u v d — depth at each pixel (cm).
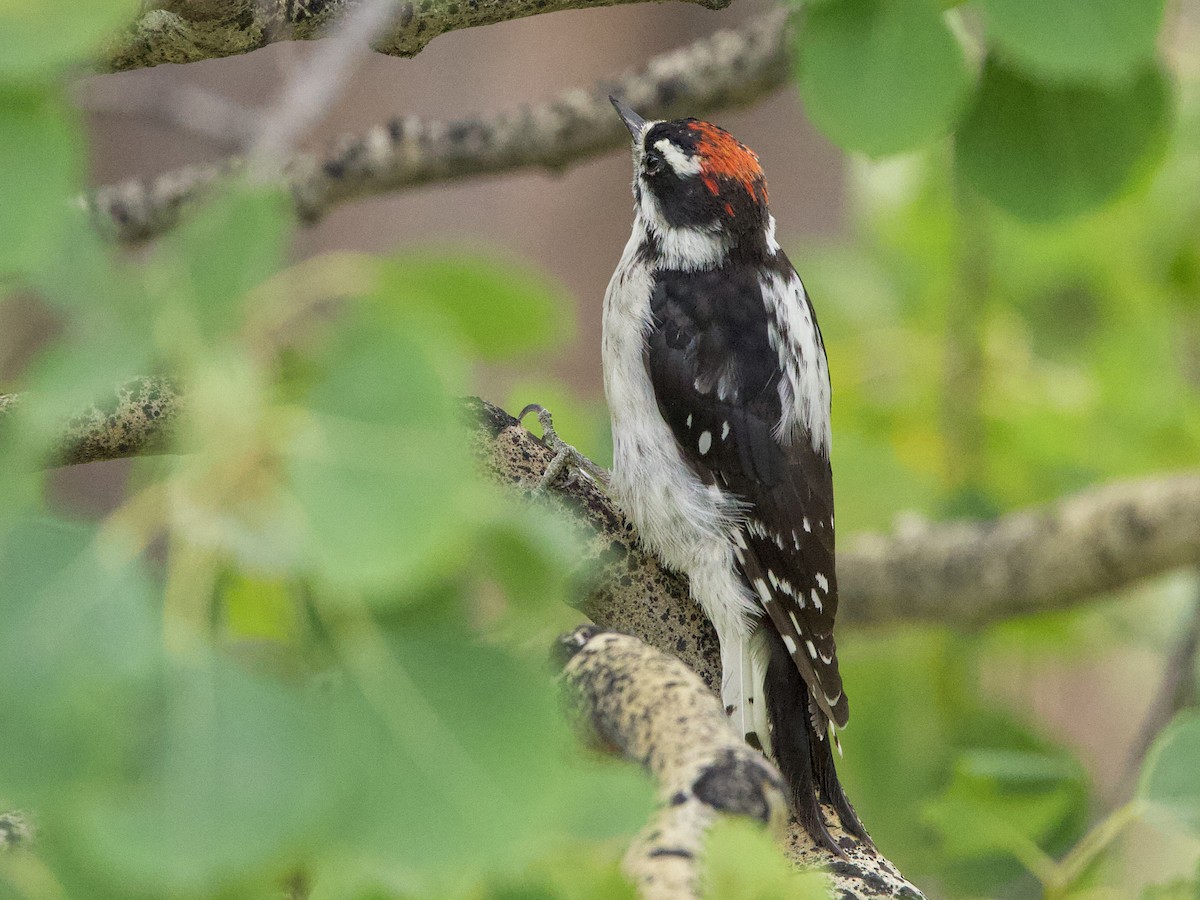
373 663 260
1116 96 663
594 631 470
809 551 824
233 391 247
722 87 926
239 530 243
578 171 1497
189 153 1329
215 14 573
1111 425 1102
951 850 771
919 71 584
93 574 246
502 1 621
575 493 743
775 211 1723
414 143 930
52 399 248
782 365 848
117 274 261
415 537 242
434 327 254
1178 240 1060
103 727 242
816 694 745
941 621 1063
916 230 1092
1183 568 1009
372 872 271
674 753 396
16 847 288
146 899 262
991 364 1106
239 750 246
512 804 255
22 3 295
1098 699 1619
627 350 859
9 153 290
